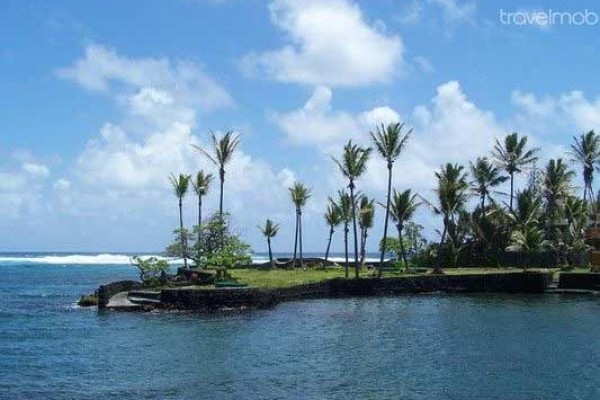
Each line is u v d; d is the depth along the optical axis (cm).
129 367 2784
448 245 8181
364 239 8719
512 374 2666
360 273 7325
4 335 3625
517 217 7900
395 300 5666
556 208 8044
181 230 6506
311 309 4912
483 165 8344
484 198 8312
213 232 6525
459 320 4281
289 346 3294
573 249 7575
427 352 3145
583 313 4638
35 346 3278
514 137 8300
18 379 2566
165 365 2825
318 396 2322
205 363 2869
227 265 5759
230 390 2400
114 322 4134
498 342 3425
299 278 6388
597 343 3375
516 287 6366
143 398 2288
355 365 2841
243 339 3494
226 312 4644
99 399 2270
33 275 10694
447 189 7119
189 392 2366
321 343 3384
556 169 7994
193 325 3997
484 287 6400
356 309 4938
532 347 3269
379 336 3625
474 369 2761
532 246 7719
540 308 4969
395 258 8806
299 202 8838
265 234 8800
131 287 5638
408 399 2284
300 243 8825
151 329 3831
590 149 8812
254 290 4862
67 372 2689
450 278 6400
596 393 2370
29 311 4847
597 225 7900
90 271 12362
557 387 2452
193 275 5878
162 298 4769
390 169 6625
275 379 2572
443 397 2312
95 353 3094
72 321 4200
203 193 7800
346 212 8056
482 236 7994
